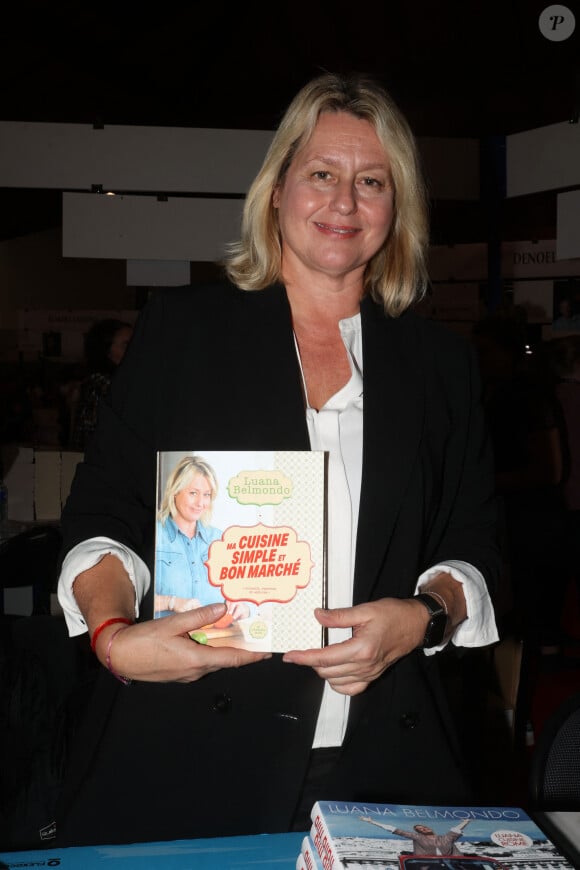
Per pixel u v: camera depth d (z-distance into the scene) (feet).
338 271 4.00
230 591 3.40
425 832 2.70
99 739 3.89
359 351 4.22
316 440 3.96
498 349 13.37
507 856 2.58
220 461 3.42
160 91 21.97
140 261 14.15
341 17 19.88
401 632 3.44
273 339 4.01
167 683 3.82
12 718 5.76
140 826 3.78
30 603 11.03
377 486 3.92
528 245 24.25
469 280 25.02
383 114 4.02
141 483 3.94
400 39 19.98
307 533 3.43
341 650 3.32
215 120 22.39
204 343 3.99
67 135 13.38
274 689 3.82
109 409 3.96
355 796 3.90
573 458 12.18
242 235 4.28
